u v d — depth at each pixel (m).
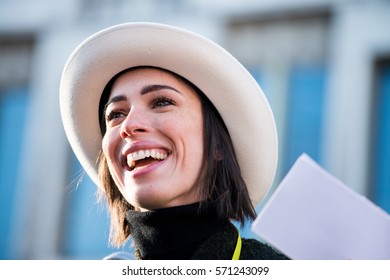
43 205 10.47
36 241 10.36
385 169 9.07
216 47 3.06
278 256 3.13
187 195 3.05
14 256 10.39
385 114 9.26
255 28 10.02
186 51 3.04
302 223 3.05
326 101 9.48
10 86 11.14
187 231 2.99
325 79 9.57
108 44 3.11
